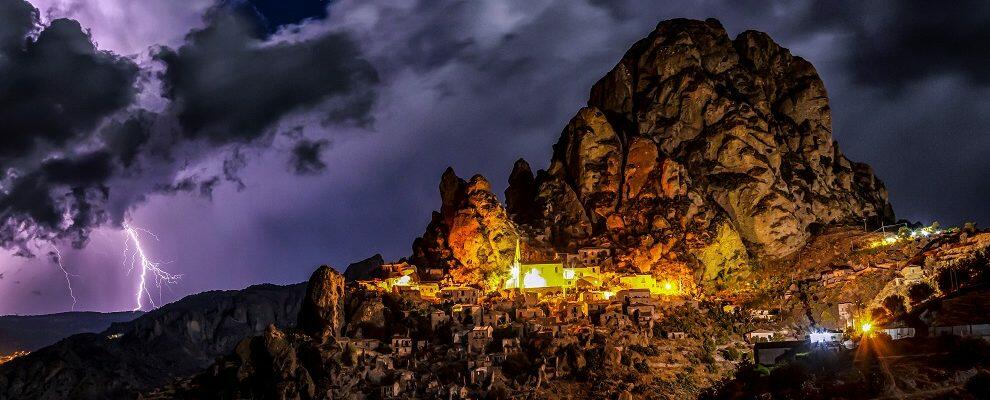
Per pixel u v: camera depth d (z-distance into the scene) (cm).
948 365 9469
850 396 9256
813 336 18750
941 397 8681
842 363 10488
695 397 19738
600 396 19525
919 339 10431
